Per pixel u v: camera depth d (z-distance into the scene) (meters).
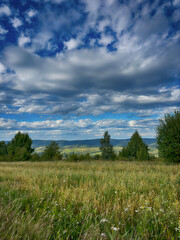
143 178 6.48
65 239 2.27
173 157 15.09
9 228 2.13
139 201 3.48
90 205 3.27
